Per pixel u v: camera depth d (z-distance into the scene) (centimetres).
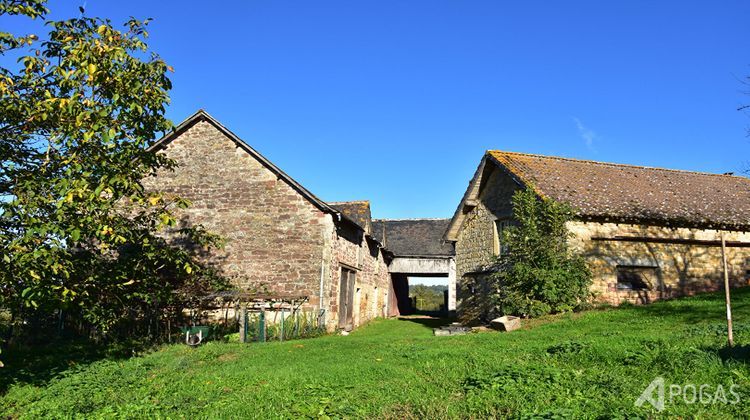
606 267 1509
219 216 1714
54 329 1320
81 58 878
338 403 609
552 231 1469
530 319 1427
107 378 823
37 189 835
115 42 948
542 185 1608
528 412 512
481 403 573
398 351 979
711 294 1495
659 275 1573
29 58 857
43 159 891
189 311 1591
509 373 676
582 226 1503
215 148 1769
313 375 782
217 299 1545
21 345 1180
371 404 603
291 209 1684
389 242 3139
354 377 754
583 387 607
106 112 873
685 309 1252
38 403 698
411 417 546
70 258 925
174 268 1500
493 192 1878
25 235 762
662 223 1563
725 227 1634
